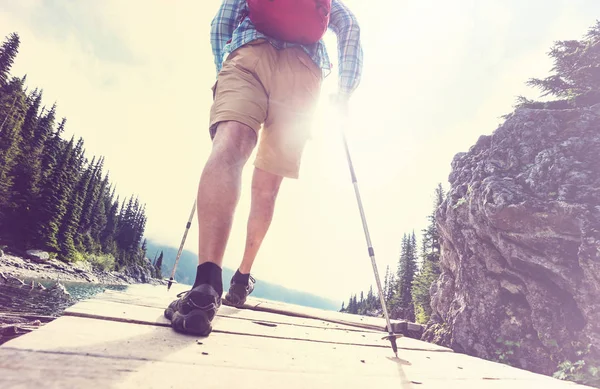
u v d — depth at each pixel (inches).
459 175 757.9
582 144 554.6
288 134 87.0
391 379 55.2
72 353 39.4
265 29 77.2
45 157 2289.6
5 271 1386.6
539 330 480.1
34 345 39.4
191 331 59.4
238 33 80.0
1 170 1774.1
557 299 481.1
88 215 2787.9
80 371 34.7
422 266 1385.3
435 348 105.8
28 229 1910.7
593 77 726.5
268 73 77.1
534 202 520.1
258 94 73.7
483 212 592.1
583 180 509.0
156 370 39.4
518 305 531.2
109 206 3489.2
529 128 644.7
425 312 1167.0
